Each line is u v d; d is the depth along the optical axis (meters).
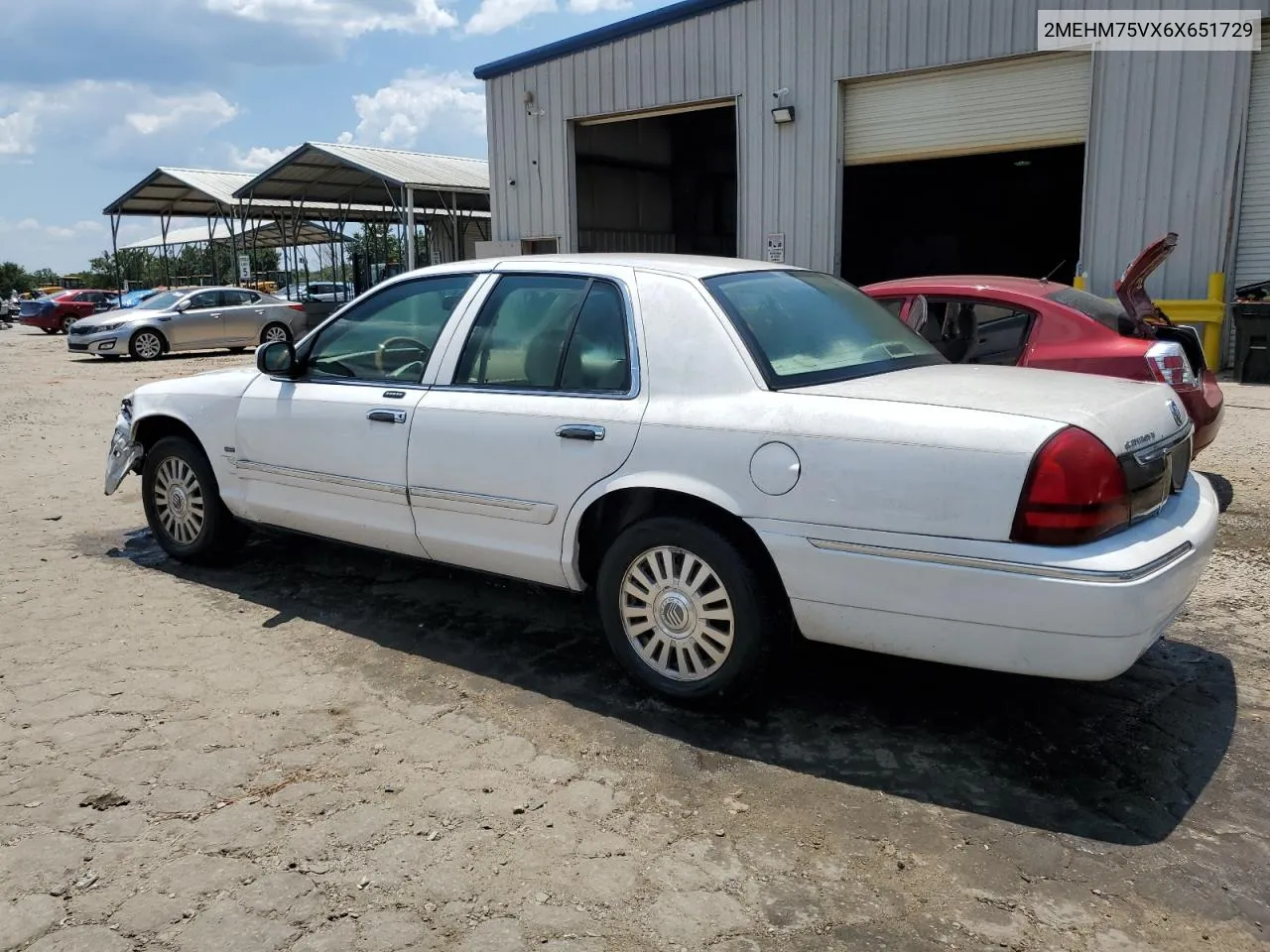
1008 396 3.30
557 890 2.69
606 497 3.78
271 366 4.84
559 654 4.29
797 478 3.30
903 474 3.12
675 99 16.25
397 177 24.88
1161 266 12.50
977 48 13.30
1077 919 2.55
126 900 2.64
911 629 3.19
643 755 3.41
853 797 3.14
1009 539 2.98
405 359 4.52
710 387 3.58
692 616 3.63
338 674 4.08
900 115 14.37
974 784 3.21
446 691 3.92
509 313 4.20
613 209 20.39
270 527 5.09
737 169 15.78
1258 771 3.27
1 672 4.09
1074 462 2.93
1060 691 3.88
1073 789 3.17
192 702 3.82
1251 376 11.30
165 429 5.70
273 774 3.29
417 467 4.28
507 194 18.83
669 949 2.45
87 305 35.50
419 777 3.27
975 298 6.18
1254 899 2.62
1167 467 3.36
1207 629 4.48
